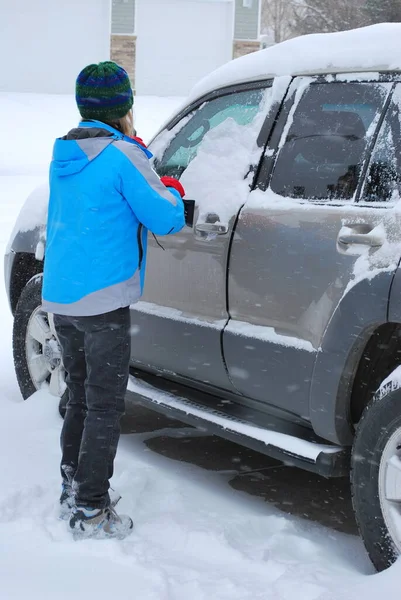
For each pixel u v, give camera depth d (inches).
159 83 1186.0
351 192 129.4
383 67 130.9
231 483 162.9
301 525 141.6
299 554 129.7
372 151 128.4
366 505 119.4
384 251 119.1
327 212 130.0
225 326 145.8
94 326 127.7
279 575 120.0
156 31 1170.6
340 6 1285.7
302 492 161.5
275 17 1758.1
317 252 129.0
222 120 159.3
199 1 1172.5
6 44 1116.5
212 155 155.8
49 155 810.8
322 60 141.6
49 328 192.2
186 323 153.9
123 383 131.2
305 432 139.1
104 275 126.1
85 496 129.2
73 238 126.5
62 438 138.6
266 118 148.2
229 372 147.3
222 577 117.8
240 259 142.0
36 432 177.2
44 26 1125.1
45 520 134.2
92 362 129.6
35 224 192.5
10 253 200.2
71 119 983.0
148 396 163.0
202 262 149.9
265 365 138.3
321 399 127.6
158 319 160.7
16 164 754.8
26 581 115.1
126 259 128.0
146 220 126.8
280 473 171.0
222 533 132.0
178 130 169.0
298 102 143.6
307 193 136.3
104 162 125.3
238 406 153.4
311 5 1341.0
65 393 183.6
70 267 126.6
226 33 1192.8
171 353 159.8
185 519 137.3
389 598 108.0
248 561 124.2
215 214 147.1
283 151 143.2
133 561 121.4
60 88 1145.4
